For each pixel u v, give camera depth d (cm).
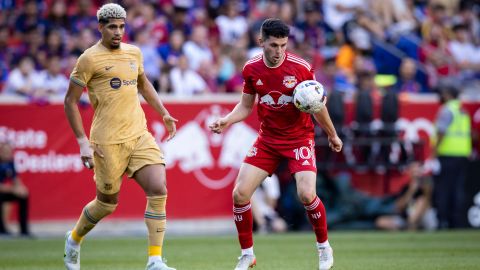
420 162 5216
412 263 3131
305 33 6419
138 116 2528
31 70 5425
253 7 6650
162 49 5794
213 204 5081
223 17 6381
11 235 4719
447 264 3083
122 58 2491
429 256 3453
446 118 5091
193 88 5491
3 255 3600
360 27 6525
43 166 4872
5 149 4684
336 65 5919
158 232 2497
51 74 5456
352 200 5038
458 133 5125
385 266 3009
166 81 5425
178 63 5488
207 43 6053
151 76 5600
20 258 3466
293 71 2539
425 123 5375
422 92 6381
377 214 5084
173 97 5034
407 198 5194
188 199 5038
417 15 7400
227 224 5100
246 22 6444
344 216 5028
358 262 3184
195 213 5044
